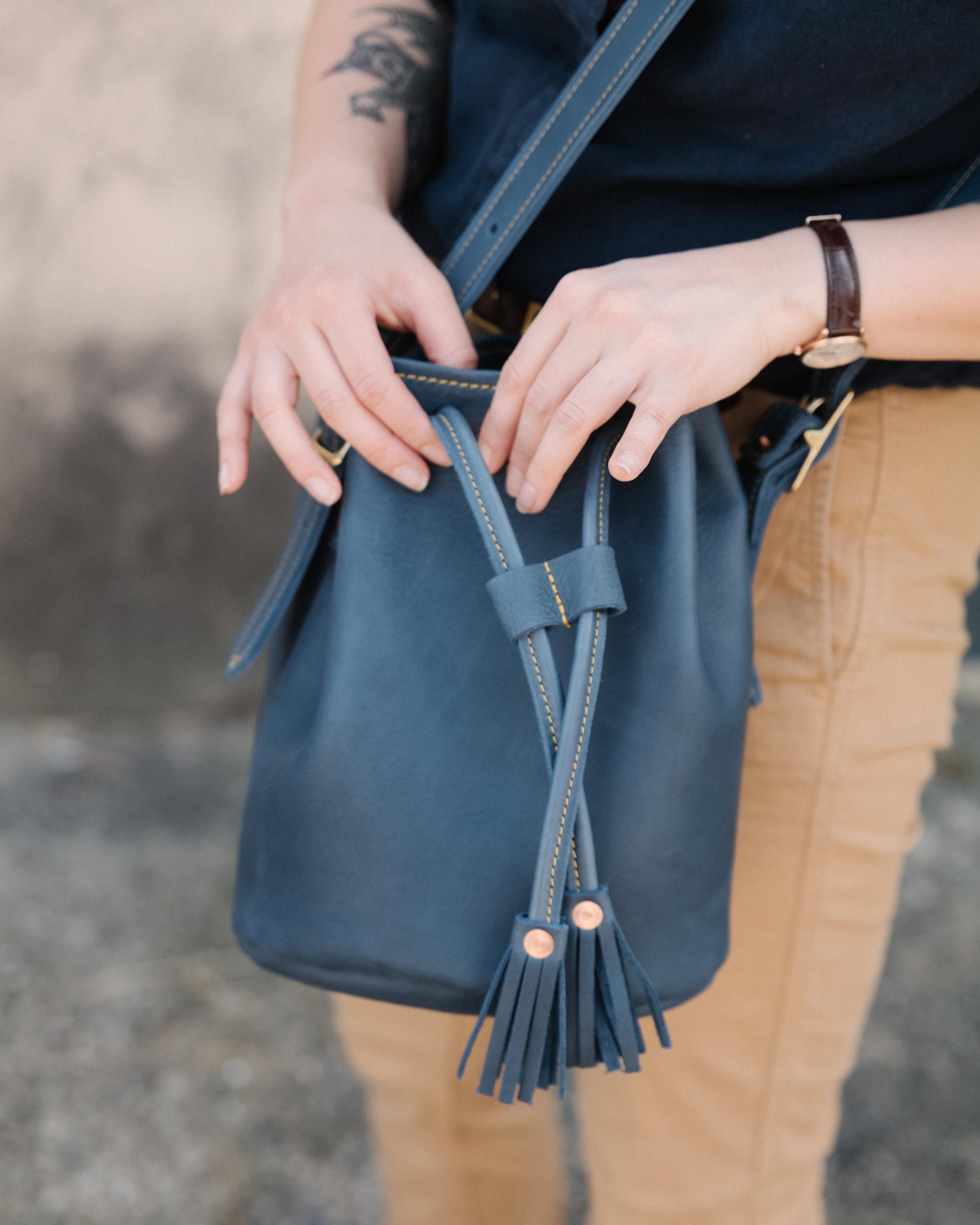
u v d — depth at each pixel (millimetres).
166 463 2088
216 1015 1479
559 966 597
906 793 783
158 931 1630
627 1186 823
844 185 661
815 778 753
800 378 704
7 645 2188
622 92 621
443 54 834
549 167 654
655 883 646
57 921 1633
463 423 626
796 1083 790
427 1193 965
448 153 794
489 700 653
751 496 695
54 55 1931
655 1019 624
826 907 769
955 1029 1479
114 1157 1257
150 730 2221
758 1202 803
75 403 2049
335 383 638
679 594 636
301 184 752
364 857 645
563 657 654
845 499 729
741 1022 785
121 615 2182
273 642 801
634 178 671
